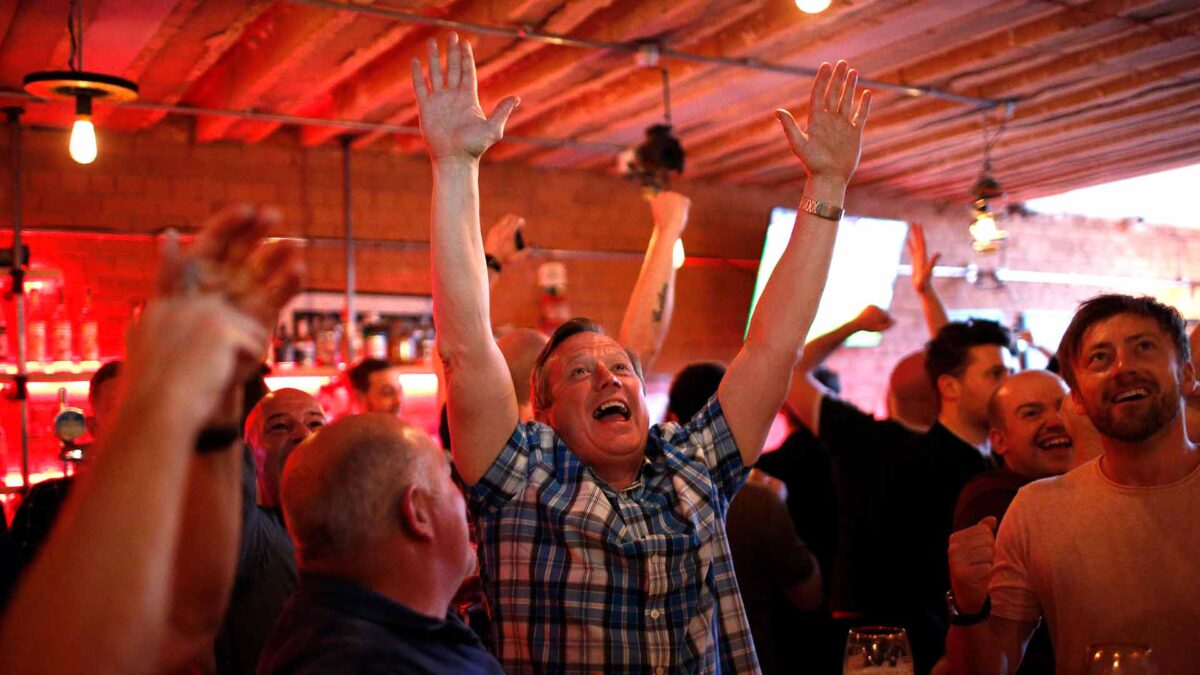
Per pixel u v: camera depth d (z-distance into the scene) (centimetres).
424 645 124
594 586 158
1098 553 183
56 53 454
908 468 288
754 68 509
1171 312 183
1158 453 180
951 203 910
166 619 73
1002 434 259
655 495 171
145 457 72
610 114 604
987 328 289
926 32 493
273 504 236
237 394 100
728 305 781
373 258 648
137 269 582
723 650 169
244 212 76
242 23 435
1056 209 975
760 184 802
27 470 507
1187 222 1066
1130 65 539
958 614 187
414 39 482
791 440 379
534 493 165
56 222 562
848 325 322
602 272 733
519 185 703
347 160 638
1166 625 177
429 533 128
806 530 369
